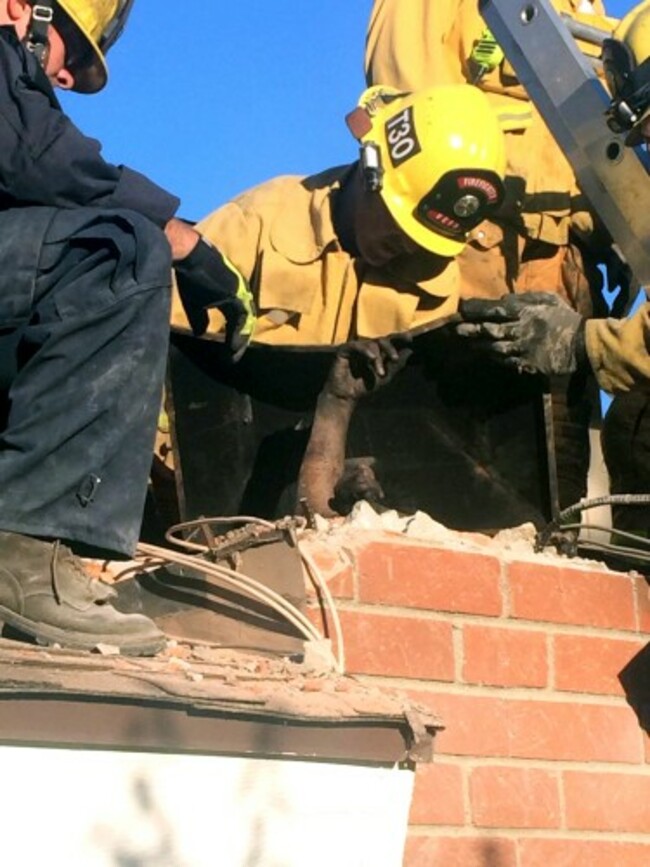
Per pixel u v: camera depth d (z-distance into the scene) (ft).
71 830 6.98
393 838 8.14
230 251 13.56
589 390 13.84
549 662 12.05
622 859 11.97
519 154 14.24
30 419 7.87
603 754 12.12
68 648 7.95
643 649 12.66
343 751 7.96
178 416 13.23
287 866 7.68
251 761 7.63
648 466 13.85
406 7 15.16
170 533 10.96
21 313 8.04
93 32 9.65
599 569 12.74
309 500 12.86
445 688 11.39
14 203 8.39
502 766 11.50
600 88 12.75
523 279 14.30
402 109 13.33
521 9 13.28
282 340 13.33
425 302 13.41
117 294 8.05
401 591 11.35
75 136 8.32
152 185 8.59
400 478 13.46
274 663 9.15
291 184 13.87
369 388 13.26
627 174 12.52
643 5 12.32
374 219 13.12
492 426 13.48
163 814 7.28
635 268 12.62
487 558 11.93
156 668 7.79
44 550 7.95
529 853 11.43
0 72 8.25
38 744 6.95
